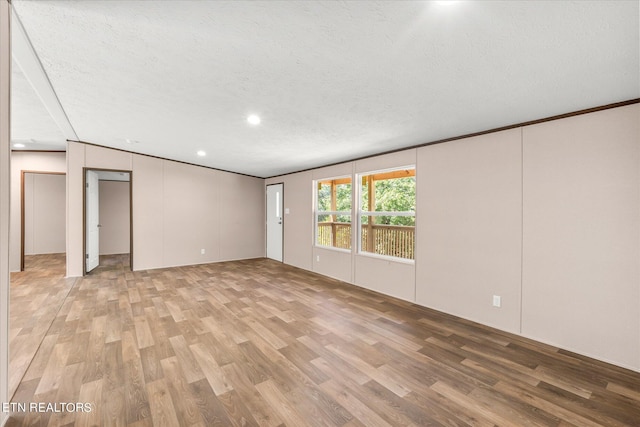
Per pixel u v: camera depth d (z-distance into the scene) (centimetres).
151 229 587
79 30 178
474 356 246
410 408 182
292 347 261
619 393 197
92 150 523
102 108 323
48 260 662
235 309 357
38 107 355
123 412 176
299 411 179
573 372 222
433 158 363
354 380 212
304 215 604
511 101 237
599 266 239
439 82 212
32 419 168
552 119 264
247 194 725
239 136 394
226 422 169
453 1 130
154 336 280
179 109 307
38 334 282
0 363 154
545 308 269
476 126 301
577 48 161
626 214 226
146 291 430
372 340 276
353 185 485
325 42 173
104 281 486
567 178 255
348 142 385
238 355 246
